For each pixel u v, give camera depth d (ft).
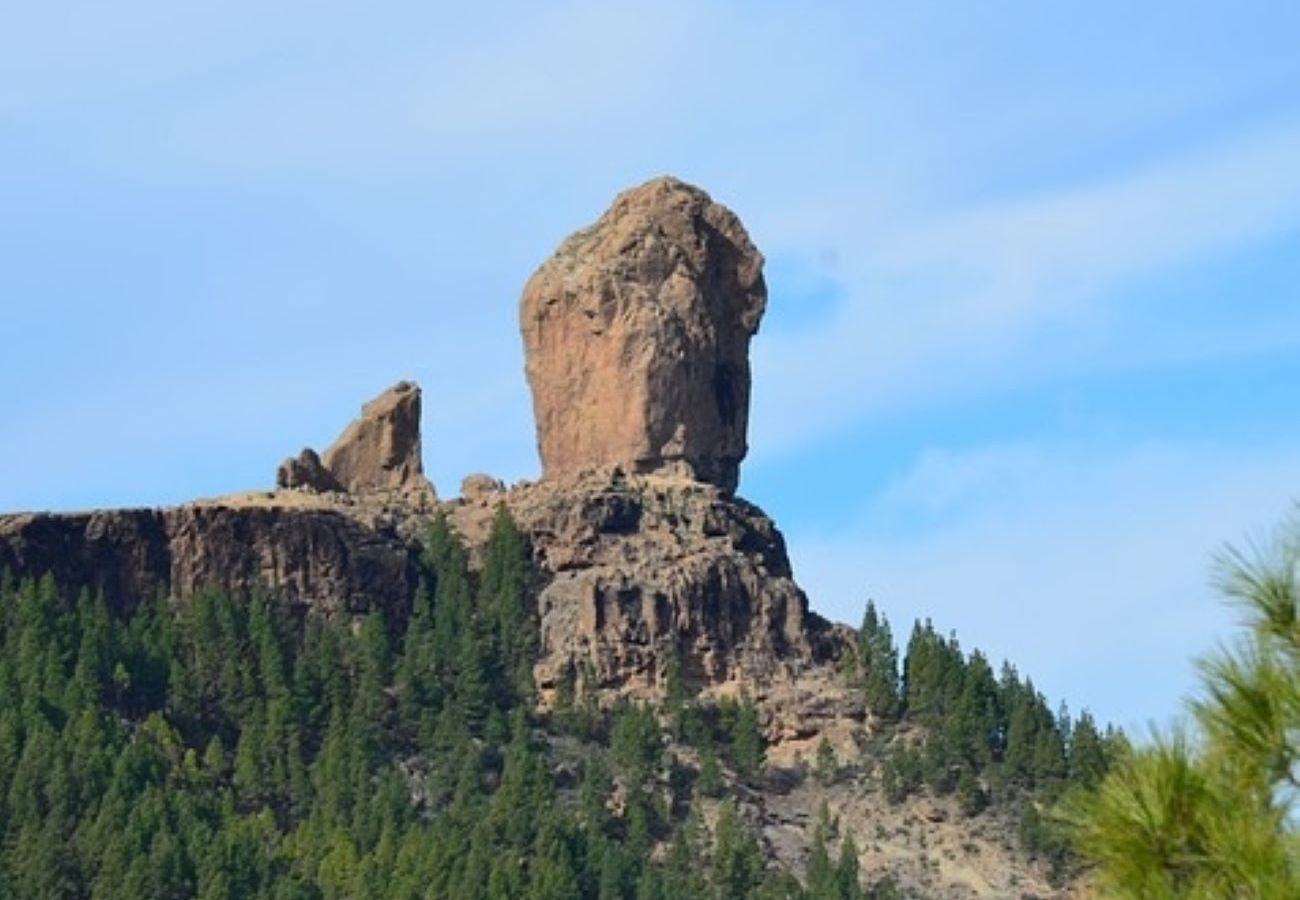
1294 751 225.15
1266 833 223.10
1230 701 227.20
